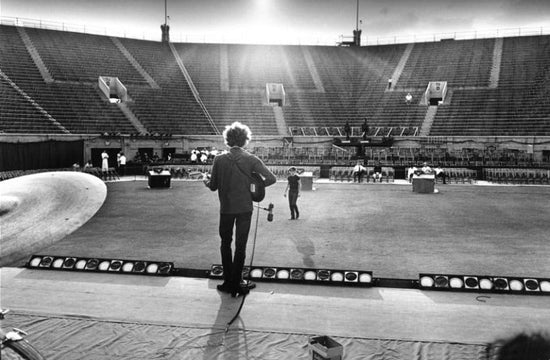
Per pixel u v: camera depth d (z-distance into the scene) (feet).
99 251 36.11
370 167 113.39
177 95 162.91
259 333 18.63
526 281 25.27
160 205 65.57
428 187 82.74
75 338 17.99
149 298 23.48
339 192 84.17
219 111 158.61
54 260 29.40
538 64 163.53
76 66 158.61
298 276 26.78
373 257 34.17
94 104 141.79
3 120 117.91
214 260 33.06
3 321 19.53
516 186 96.22
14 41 158.92
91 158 124.47
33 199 10.23
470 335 18.75
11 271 28.40
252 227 47.29
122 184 98.58
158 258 33.73
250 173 23.50
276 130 151.43
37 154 109.50
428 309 22.17
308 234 43.50
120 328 19.01
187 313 21.21
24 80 140.87
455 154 124.57
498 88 156.46
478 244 38.93
